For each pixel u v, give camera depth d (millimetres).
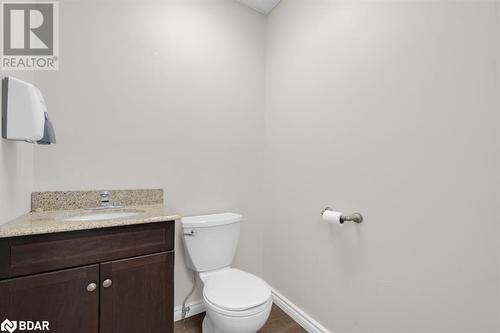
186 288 1703
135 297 1086
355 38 1303
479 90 841
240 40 1980
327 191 1468
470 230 863
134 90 1548
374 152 1194
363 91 1252
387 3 1142
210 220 1583
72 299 953
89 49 1418
